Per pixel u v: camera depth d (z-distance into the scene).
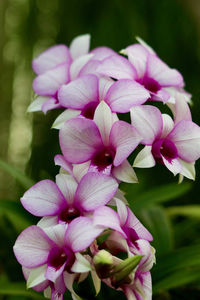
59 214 0.42
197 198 0.87
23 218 0.53
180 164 0.43
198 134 0.43
